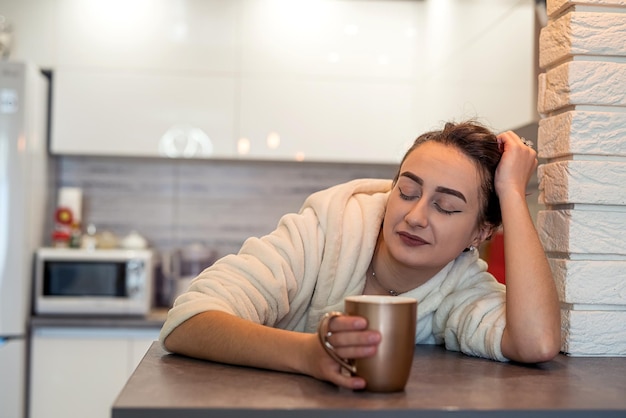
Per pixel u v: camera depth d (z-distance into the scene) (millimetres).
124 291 3062
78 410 2977
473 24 2492
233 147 3238
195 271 3363
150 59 3211
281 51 3248
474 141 1139
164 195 3584
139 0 3207
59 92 3184
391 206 1137
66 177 3537
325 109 3264
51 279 3037
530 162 1172
